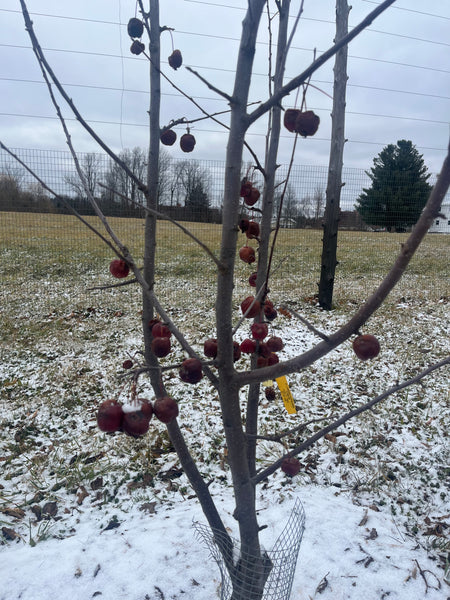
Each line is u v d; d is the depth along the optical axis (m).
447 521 2.53
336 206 6.31
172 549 2.22
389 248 12.40
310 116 1.07
